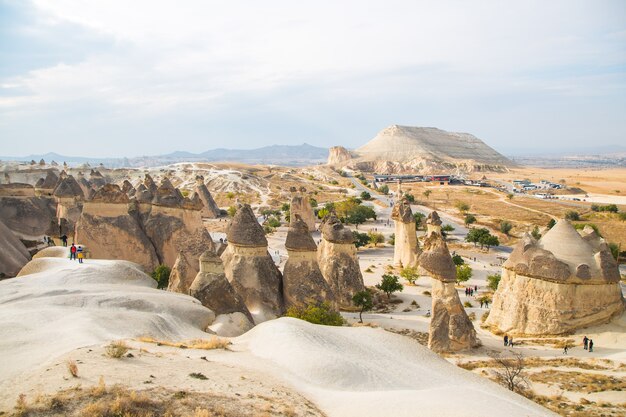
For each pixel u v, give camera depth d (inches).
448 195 6707.7
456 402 669.3
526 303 1477.6
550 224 3998.5
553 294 1430.9
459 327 1337.4
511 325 1499.8
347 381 768.3
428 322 1729.8
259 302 1572.3
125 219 2042.3
